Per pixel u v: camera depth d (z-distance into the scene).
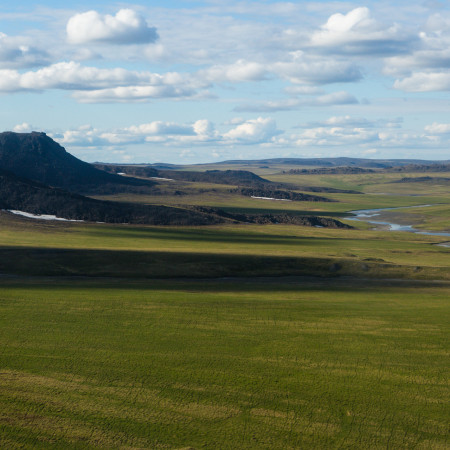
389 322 42.75
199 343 35.84
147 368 30.97
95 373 29.92
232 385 28.98
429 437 24.14
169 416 25.22
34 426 23.58
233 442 23.19
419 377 30.89
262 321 42.06
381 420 25.59
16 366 30.47
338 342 36.97
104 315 42.34
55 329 38.03
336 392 28.52
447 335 39.19
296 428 24.59
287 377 30.34
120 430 23.70
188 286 58.94
